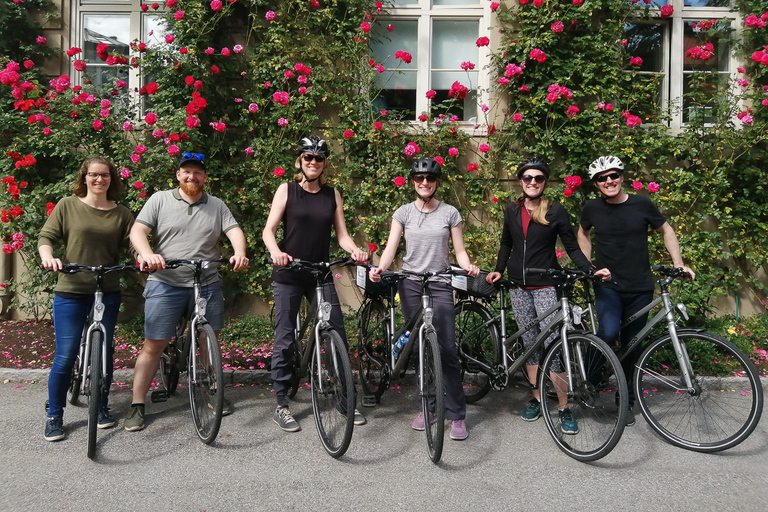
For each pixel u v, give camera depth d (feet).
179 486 8.79
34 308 19.01
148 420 11.71
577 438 10.50
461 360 12.98
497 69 19.60
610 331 11.55
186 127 17.58
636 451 10.32
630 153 18.43
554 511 8.08
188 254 11.25
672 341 10.89
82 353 10.87
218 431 10.52
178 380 13.83
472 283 12.74
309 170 11.28
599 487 8.86
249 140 19.44
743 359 10.17
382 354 12.92
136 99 19.98
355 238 19.45
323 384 10.17
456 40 20.30
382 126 18.90
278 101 18.17
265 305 19.54
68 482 8.87
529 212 11.94
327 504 8.25
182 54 18.38
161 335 11.05
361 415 11.84
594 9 18.95
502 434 11.27
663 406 12.42
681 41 20.08
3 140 18.85
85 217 10.94
